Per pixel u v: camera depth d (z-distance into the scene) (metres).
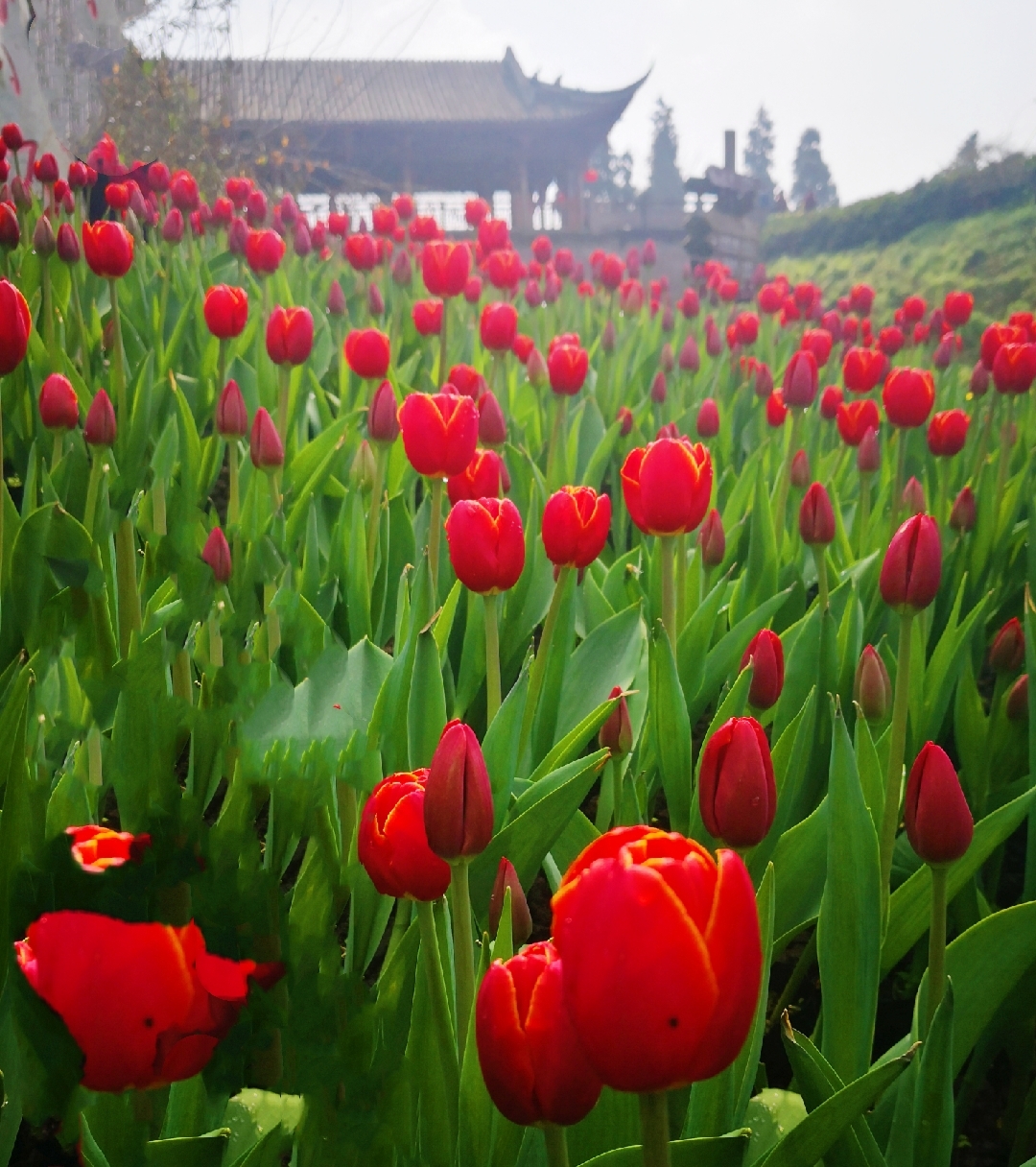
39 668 0.83
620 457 4.35
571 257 8.30
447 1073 1.04
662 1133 0.70
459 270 3.96
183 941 0.56
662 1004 0.62
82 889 0.56
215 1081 0.58
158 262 5.77
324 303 6.63
